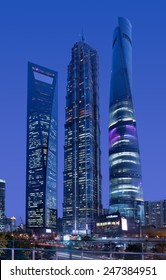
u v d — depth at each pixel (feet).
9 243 472.85
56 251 77.46
